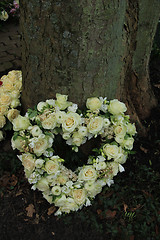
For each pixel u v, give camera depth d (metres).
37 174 1.71
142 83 2.55
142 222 1.87
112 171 1.79
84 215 1.91
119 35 1.81
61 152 2.09
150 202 1.95
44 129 1.75
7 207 1.99
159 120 2.64
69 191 1.74
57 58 1.71
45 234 1.84
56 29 1.61
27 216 1.94
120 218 1.91
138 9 2.10
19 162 2.20
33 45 1.76
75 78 1.77
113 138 1.84
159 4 2.18
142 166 2.19
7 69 3.45
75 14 1.52
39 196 2.06
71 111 1.75
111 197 2.03
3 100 2.18
